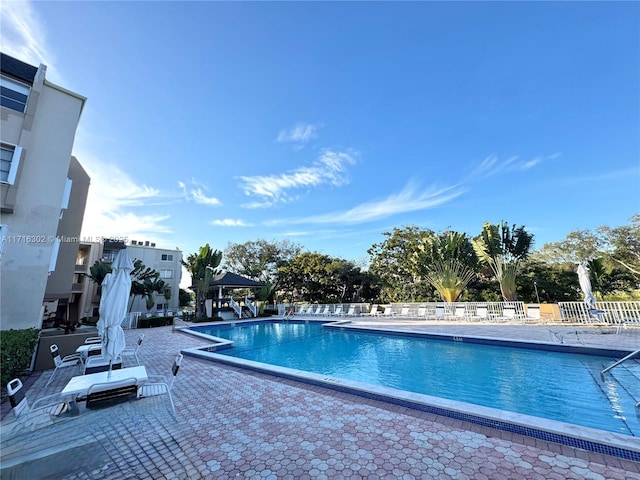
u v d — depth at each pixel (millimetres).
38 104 8953
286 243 34688
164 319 17656
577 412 4605
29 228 8336
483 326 12844
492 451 3025
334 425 3742
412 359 8750
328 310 21812
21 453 2959
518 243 15961
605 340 8570
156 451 3098
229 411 4223
